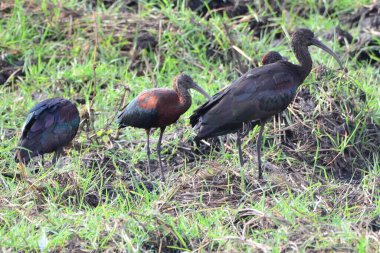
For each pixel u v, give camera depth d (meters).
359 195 12.80
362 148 14.61
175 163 14.31
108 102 16.00
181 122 15.33
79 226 11.68
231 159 14.12
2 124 15.23
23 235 11.36
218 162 13.91
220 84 16.70
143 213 11.85
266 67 13.52
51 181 12.92
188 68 17.41
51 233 11.58
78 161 13.63
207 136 13.14
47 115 13.65
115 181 13.49
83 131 14.88
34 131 13.49
